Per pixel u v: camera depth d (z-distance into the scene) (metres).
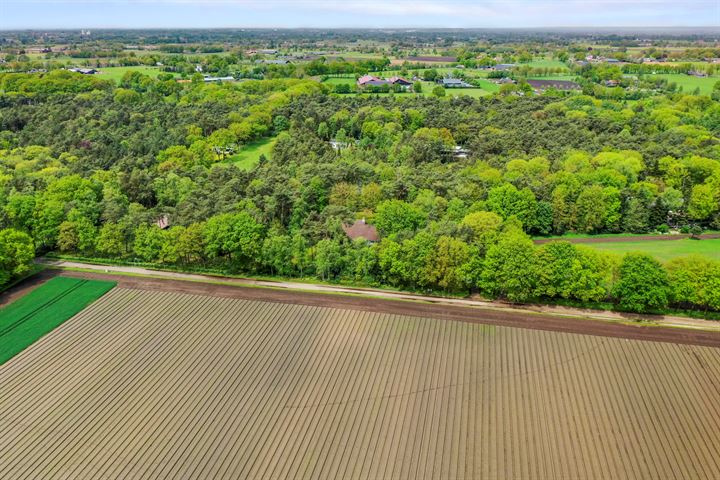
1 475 59.47
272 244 111.44
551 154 181.12
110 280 110.00
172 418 67.81
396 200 131.88
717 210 150.88
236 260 116.69
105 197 141.12
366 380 74.62
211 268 117.75
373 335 85.75
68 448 63.34
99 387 73.75
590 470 59.69
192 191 147.12
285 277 113.75
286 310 93.62
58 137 194.50
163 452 62.62
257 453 62.34
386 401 70.50
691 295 94.69
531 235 146.00
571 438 64.25
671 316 96.62
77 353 81.62
